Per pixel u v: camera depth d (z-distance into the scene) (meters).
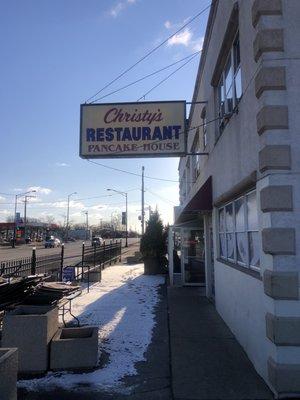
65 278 16.42
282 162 5.85
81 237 125.12
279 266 5.75
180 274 16.75
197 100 16.81
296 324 5.61
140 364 7.02
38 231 114.44
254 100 6.68
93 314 10.91
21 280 8.07
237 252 8.68
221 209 10.94
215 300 11.83
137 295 14.29
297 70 6.04
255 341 6.80
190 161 21.17
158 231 21.27
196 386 5.98
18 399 5.56
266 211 5.98
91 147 11.96
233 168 8.63
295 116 5.96
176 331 9.15
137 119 11.96
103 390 5.90
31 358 6.53
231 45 8.97
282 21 6.13
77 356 6.69
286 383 5.53
